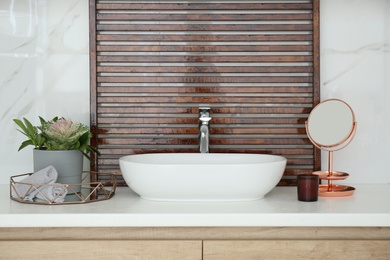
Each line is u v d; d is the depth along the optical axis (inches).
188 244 64.9
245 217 64.3
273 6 87.4
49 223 63.9
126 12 88.5
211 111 87.7
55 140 76.3
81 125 78.7
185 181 68.9
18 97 88.7
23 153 88.9
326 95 89.4
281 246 65.1
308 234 65.8
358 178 89.5
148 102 88.0
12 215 63.9
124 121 87.8
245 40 87.7
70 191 76.5
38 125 88.9
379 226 65.3
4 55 88.6
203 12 88.4
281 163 72.0
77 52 89.0
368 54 89.2
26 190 72.0
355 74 89.2
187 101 87.8
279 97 88.0
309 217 64.3
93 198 75.9
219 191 70.1
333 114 80.8
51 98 88.9
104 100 87.8
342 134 79.7
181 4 87.4
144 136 88.4
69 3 88.9
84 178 83.8
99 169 87.7
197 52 88.5
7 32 88.7
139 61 87.6
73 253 64.9
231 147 88.7
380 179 89.4
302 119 87.8
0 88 88.6
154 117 88.2
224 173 68.4
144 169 69.1
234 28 87.6
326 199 74.8
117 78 87.7
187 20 87.5
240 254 65.1
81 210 66.4
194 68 87.7
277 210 66.3
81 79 89.1
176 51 87.6
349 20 89.2
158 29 87.4
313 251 65.1
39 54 88.8
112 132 87.7
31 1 88.7
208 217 64.2
